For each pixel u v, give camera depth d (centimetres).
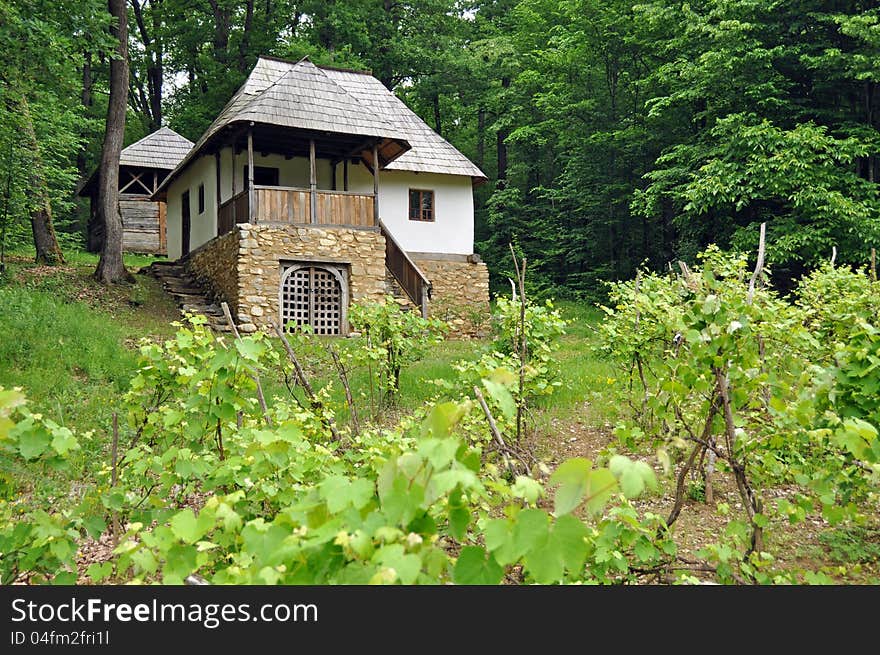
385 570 179
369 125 1702
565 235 2775
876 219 1789
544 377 743
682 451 486
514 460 485
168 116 4016
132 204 2662
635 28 2488
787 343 522
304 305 1670
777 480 484
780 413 385
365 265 1714
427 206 2128
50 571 336
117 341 1239
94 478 636
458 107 3503
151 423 437
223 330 1558
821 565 465
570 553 195
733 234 2002
